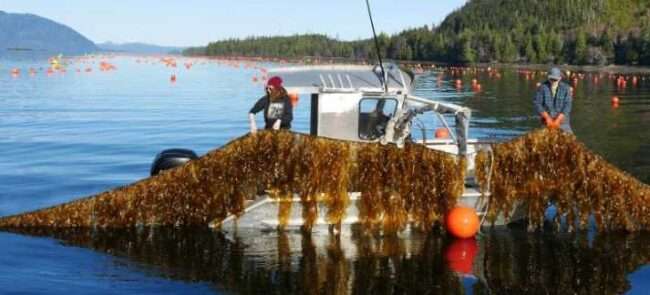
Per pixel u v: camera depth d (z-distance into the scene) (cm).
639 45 10950
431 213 1036
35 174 1495
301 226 1030
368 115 1088
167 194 1027
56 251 934
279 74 1130
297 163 1008
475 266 905
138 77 6525
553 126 1068
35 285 809
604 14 15800
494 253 959
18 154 1775
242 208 1020
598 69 9731
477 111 3044
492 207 1062
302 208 1023
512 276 870
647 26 12169
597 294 818
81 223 1027
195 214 1029
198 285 824
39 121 2566
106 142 2034
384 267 894
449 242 1004
